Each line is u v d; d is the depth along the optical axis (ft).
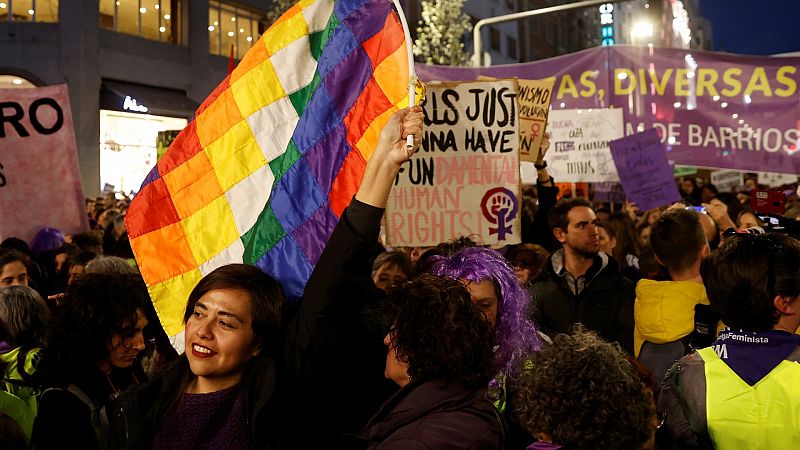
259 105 10.39
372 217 7.55
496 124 15.52
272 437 7.36
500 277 9.13
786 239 8.00
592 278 15.01
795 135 27.30
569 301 14.97
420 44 84.84
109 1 89.15
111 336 9.60
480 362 7.12
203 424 7.39
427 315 7.11
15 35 83.97
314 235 9.67
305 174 9.94
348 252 7.48
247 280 7.59
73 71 85.15
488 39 141.79
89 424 9.21
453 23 84.43
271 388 7.37
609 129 28.43
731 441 7.68
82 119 85.71
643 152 25.41
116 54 88.99
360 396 8.46
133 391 7.79
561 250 15.53
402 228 15.75
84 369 9.50
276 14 99.86
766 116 27.53
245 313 7.43
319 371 7.53
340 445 7.98
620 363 6.35
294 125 10.30
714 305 8.23
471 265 9.13
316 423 7.66
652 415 6.43
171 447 7.38
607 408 6.00
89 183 85.76
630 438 6.07
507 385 8.97
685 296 12.16
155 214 10.19
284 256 9.66
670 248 12.67
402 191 15.78
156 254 10.07
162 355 12.02
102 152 87.76
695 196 41.34
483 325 7.29
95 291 9.68
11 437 8.16
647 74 28.60
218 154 10.30
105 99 87.81
